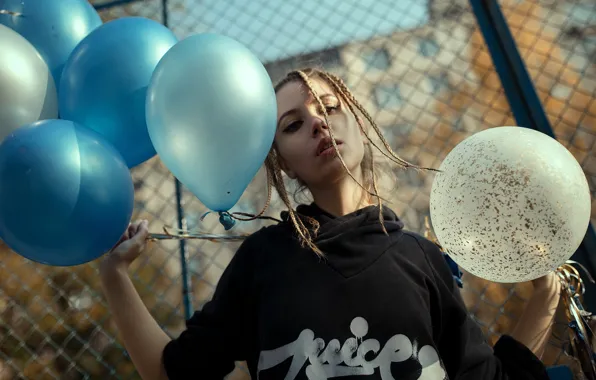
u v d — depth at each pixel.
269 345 1.15
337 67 2.21
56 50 1.45
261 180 2.25
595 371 1.38
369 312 1.14
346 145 1.32
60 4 1.49
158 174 2.25
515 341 1.28
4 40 1.27
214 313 1.29
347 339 1.11
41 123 1.18
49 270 2.38
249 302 1.26
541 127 1.88
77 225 1.11
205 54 1.15
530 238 1.11
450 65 2.17
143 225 1.37
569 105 1.99
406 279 1.19
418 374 1.09
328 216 1.31
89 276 2.38
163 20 2.27
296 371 1.10
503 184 1.11
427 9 2.25
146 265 2.15
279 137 1.36
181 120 1.11
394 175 1.72
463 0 2.23
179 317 2.08
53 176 1.09
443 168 1.24
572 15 2.12
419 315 1.15
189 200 2.16
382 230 1.27
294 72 1.43
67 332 2.36
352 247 1.22
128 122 1.25
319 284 1.18
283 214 1.38
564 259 1.18
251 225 2.18
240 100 1.12
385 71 2.21
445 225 1.19
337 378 1.09
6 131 1.24
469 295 2.18
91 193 1.12
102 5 2.28
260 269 1.27
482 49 2.14
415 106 2.15
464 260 1.20
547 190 1.10
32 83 1.26
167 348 1.25
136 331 1.24
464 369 1.18
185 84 1.11
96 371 2.31
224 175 1.14
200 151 1.11
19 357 2.30
